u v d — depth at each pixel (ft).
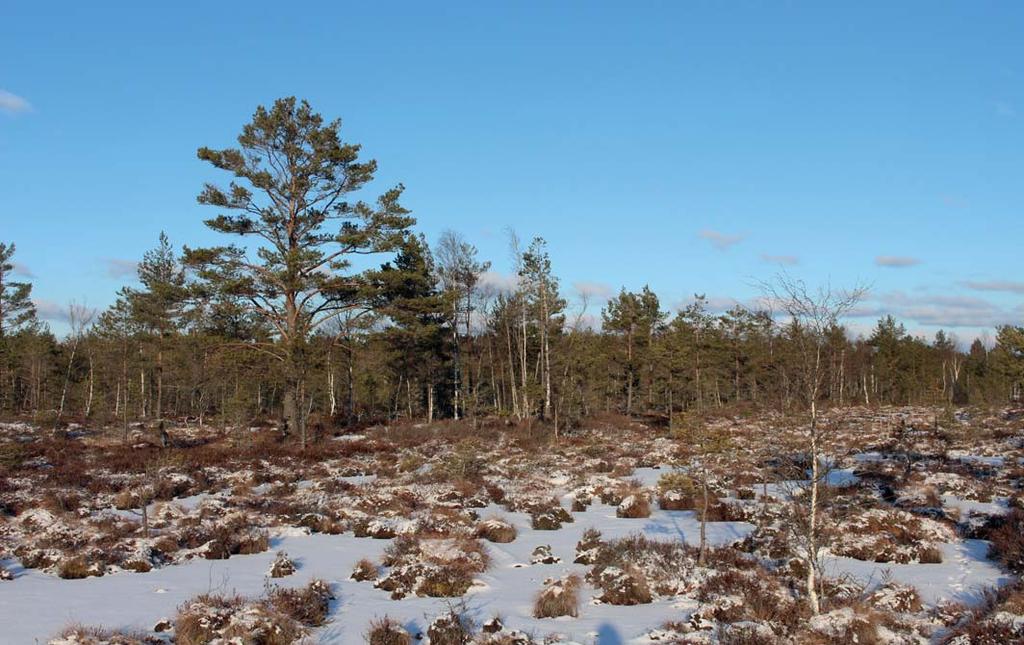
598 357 153.99
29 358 160.45
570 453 112.27
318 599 38.75
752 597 37.99
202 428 139.13
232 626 32.48
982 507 64.28
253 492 79.10
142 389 139.74
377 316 131.13
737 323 182.91
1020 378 165.89
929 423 136.46
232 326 120.37
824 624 32.83
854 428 127.44
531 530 62.64
